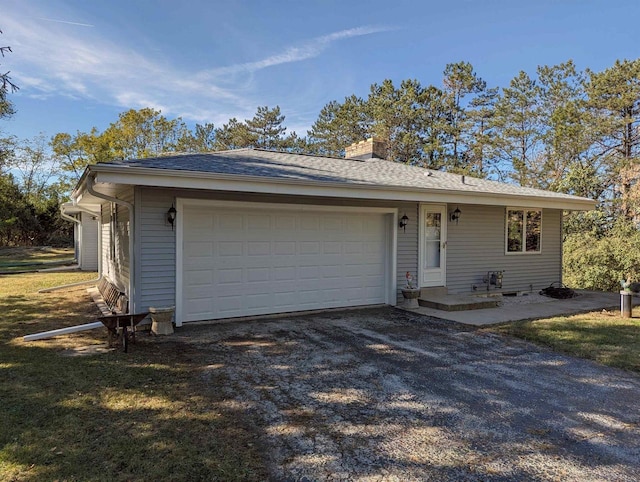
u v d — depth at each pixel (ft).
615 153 68.13
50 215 100.27
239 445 10.03
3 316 25.76
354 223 28.68
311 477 8.71
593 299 33.91
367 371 15.66
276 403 12.60
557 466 9.24
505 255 35.73
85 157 108.68
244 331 21.76
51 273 50.72
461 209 33.19
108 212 35.12
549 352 18.42
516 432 10.86
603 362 16.94
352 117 99.45
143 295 21.71
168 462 9.21
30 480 8.46
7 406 12.03
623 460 9.53
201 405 12.37
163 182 19.76
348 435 10.62
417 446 10.08
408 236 30.50
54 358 16.72
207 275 23.75
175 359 16.83
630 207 51.26
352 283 28.73
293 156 35.40
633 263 39.86
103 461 9.21
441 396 13.29
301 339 20.31
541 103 80.89
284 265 26.14
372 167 35.35
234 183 21.17
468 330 22.54
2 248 90.58
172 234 22.36
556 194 35.29
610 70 66.64
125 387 13.66
